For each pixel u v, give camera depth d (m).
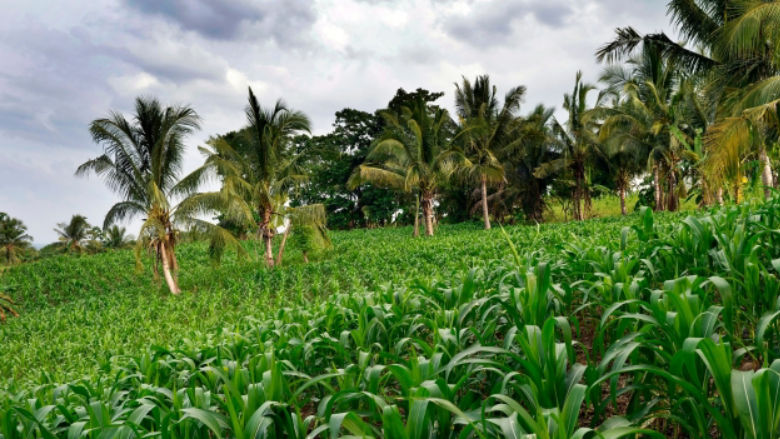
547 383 2.02
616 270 3.45
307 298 15.49
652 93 25.36
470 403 2.31
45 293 24.52
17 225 57.91
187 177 18.38
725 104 14.89
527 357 2.14
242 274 22.11
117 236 63.34
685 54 17.75
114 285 25.52
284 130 21.03
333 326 4.58
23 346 13.81
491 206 38.66
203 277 23.67
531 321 2.86
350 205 51.28
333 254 26.56
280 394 2.51
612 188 39.53
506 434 1.63
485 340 3.04
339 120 49.72
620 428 1.57
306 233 23.09
